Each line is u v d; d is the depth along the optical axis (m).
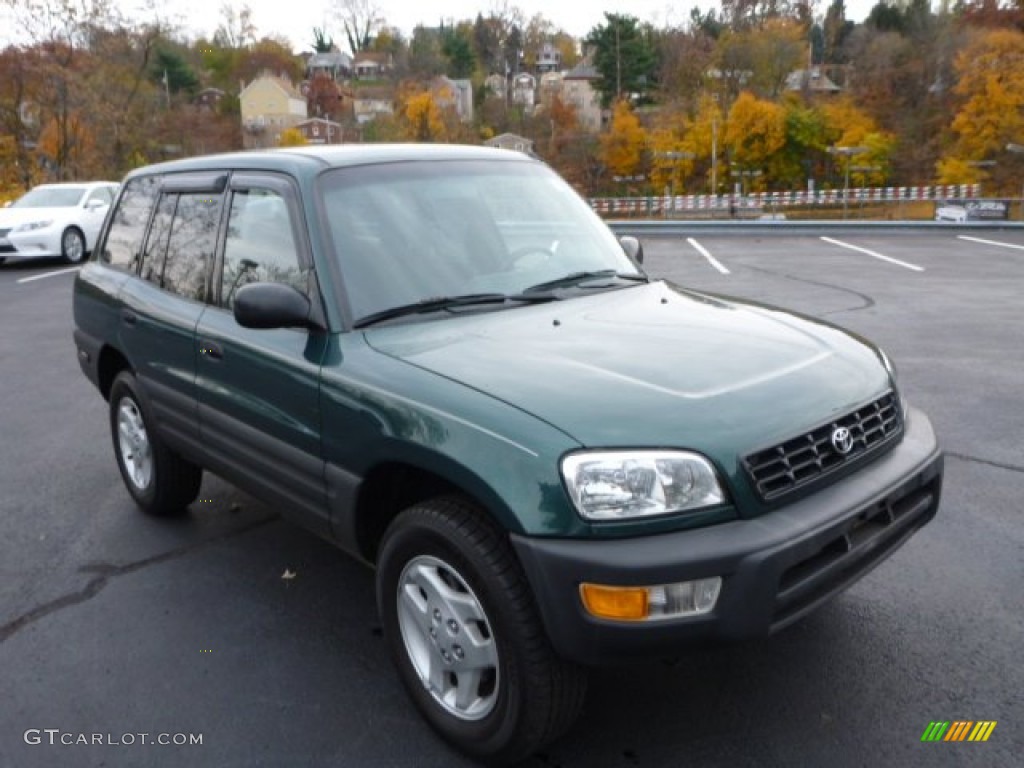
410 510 2.90
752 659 3.38
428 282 3.45
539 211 4.05
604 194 83.56
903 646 3.43
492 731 2.76
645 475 2.48
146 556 4.46
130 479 5.03
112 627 3.78
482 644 2.76
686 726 3.02
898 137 78.06
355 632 3.70
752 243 21.12
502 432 2.60
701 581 2.45
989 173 62.56
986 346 8.59
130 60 42.47
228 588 4.10
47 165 39.97
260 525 4.81
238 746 3.01
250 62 121.31
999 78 62.09
